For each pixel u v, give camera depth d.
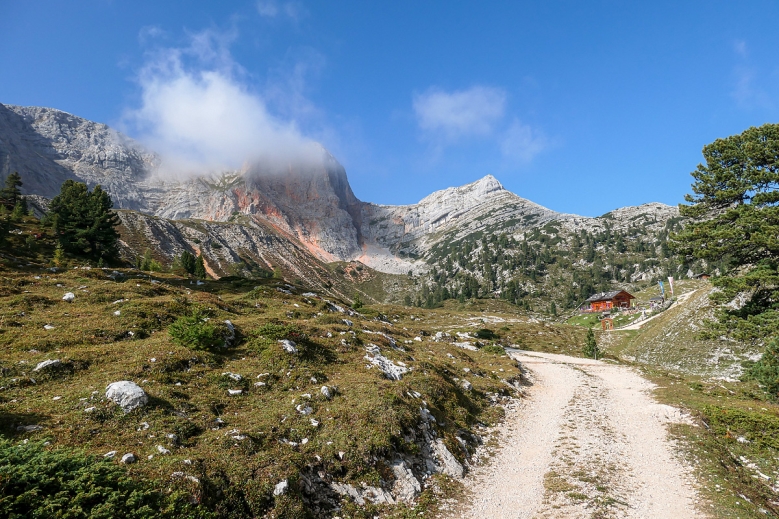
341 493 14.31
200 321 24.39
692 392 33.91
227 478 12.43
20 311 26.12
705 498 16.47
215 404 17.34
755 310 31.78
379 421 18.11
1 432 12.18
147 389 16.92
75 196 93.31
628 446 22.53
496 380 35.91
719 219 33.25
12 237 71.94
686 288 142.38
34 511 8.51
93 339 22.47
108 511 9.26
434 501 15.73
